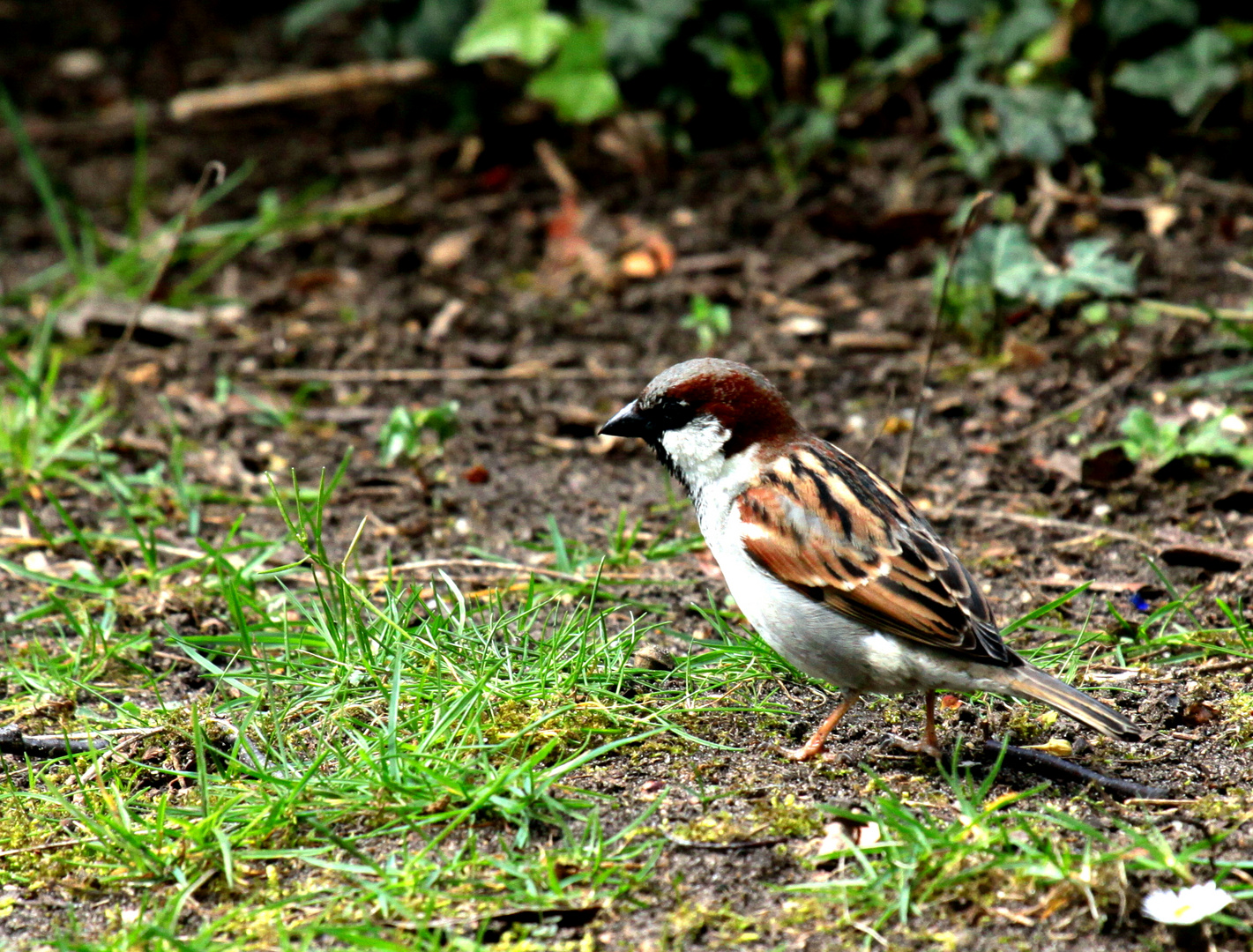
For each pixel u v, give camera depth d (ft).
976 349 43.09
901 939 20.01
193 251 51.57
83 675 29.27
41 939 21.12
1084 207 47.60
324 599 28.14
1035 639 29.55
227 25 72.33
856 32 52.54
